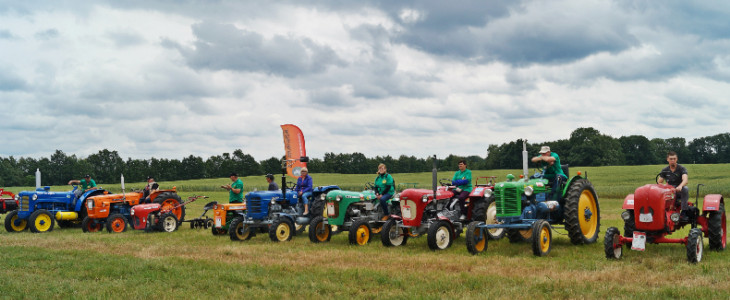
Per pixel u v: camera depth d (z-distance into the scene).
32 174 102.50
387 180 11.98
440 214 10.24
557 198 10.37
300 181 12.91
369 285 6.86
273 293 6.47
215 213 13.00
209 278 7.36
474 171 68.75
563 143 82.31
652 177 50.38
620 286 6.63
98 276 7.64
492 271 7.67
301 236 12.89
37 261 8.92
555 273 7.41
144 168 105.62
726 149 100.62
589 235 10.59
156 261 8.70
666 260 8.26
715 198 9.25
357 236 10.98
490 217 10.87
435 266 8.12
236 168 103.00
